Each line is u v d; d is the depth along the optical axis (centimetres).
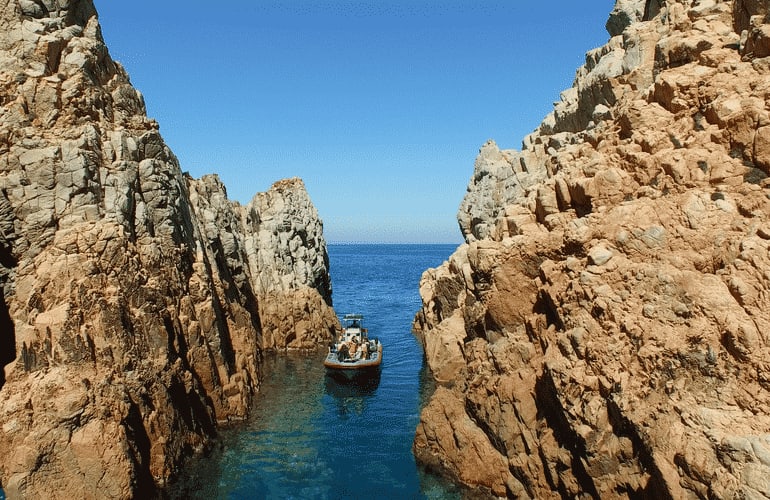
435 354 3938
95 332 2209
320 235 6206
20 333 2161
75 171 2403
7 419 1973
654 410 1430
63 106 2514
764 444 1152
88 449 1977
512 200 3656
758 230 1496
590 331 1709
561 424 1812
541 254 2159
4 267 2270
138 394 2233
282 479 2352
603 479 1568
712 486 1198
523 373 2089
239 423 2991
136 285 2450
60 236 2317
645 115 2025
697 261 1595
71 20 2717
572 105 3300
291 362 4488
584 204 2073
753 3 1939
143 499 2081
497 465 2167
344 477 2375
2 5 2481
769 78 1711
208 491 2233
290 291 5141
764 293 1389
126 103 2916
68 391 2036
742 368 1334
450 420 2412
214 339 2983
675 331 1501
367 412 3253
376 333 6109
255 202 5428
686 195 1722
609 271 1748
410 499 2181
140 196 2725
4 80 2397
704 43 2059
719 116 1770
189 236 3144
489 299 2342
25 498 1897
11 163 2339
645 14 2878
